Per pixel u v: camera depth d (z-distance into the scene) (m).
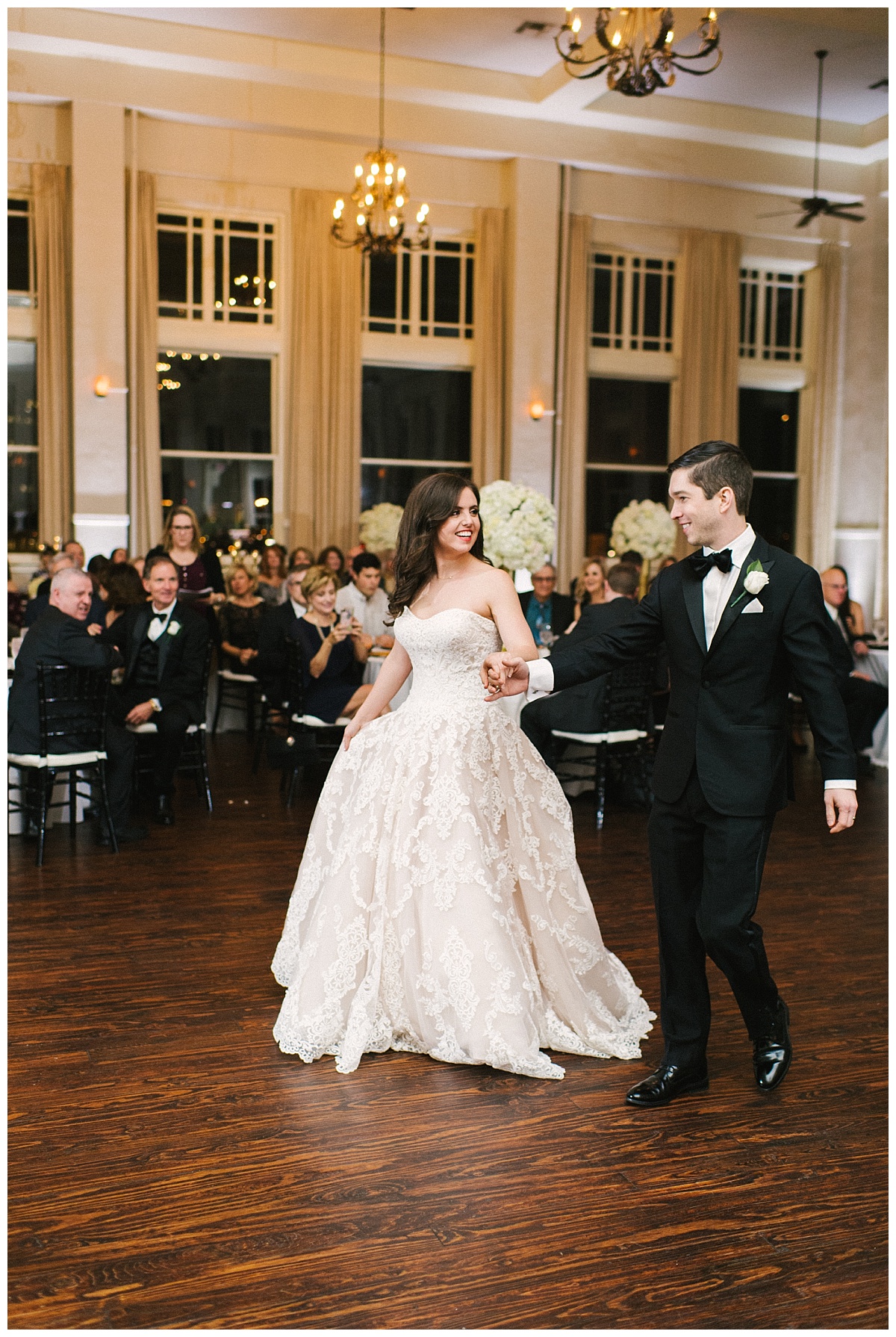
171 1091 2.76
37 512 10.08
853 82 10.69
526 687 2.77
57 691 4.91
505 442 11.25
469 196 11.02
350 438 10.73
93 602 6.29
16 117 9.52
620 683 5.78
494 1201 2.26
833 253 12.44
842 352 12.73
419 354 11.21
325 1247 2.09
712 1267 2.03
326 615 6.23
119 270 9.73
